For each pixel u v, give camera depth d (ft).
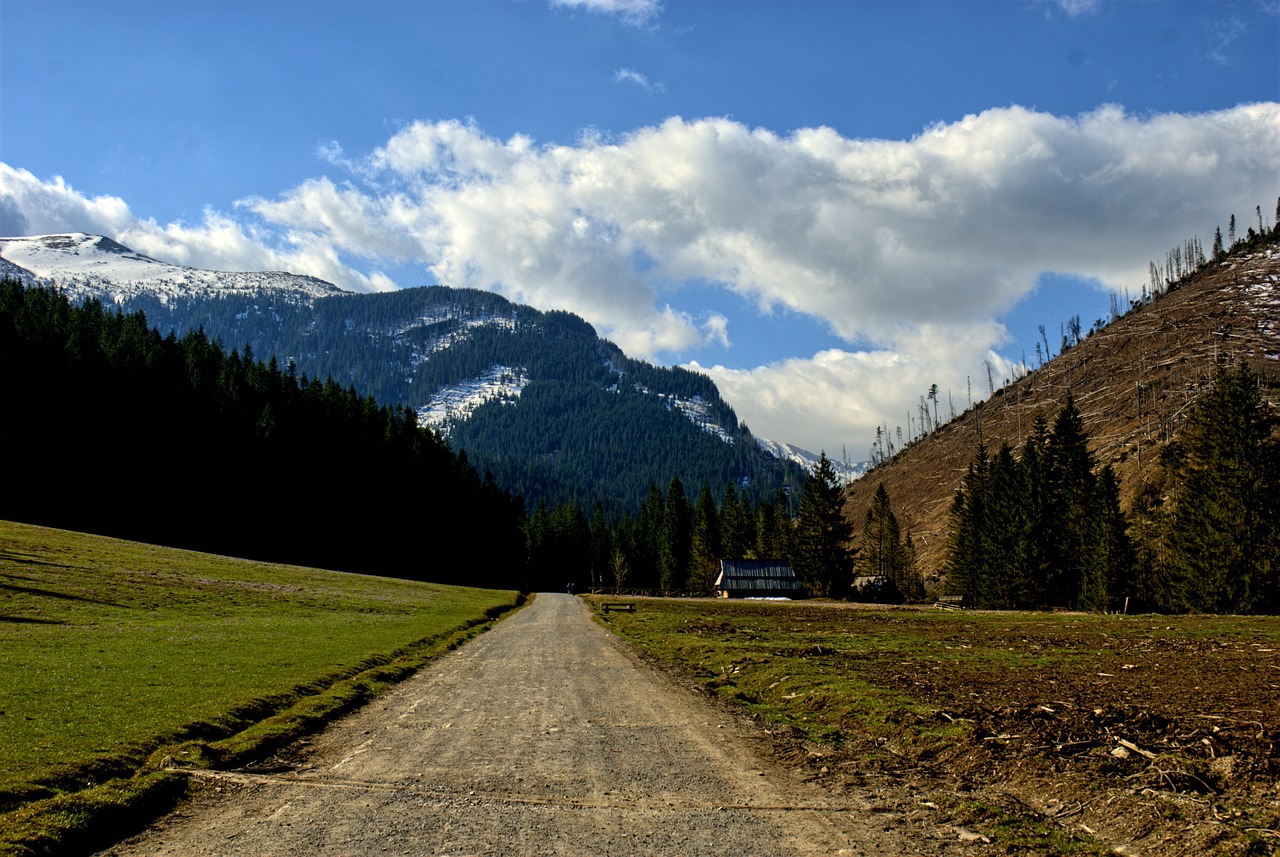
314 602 152.66
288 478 303.89
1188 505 185.78
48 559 143.13
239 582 164.14
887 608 237.04
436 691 66.74
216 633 95.45
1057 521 236.43
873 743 45.68
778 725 51.96
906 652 91.04
